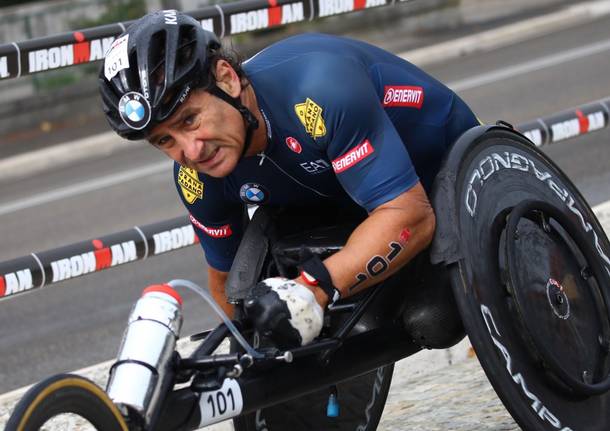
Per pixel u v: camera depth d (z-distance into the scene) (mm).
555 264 5371
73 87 26062
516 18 28578
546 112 20281
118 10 25359
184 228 8352
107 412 4250
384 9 29797
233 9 8938
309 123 4977
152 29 4684
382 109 5062
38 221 18484
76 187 20203
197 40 4715
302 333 4691
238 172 5281
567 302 5344
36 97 25562
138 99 4633
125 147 22859
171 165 20484
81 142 23344
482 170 5336
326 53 5062
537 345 5039
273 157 5145
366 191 4965
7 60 7945
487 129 5488
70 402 4113
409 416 7020
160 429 4594
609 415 5402
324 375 5152
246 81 4949
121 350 4520
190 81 4680
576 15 27969
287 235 5477
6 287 7477
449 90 5754
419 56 26719
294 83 5004
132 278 13852
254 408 4961
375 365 5371
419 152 5598
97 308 12906
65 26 24875
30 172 22359
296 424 6031
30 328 12531
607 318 5512
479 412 6777
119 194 19250
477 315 4957
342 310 5340
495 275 5109
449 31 28625
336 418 6164
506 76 23500
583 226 5707
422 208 4969
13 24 24297
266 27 9148
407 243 4926
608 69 22609
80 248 7855
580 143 16688
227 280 5410
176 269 13930
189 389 4738
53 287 13938
